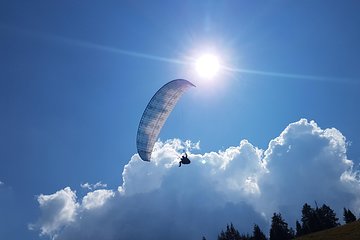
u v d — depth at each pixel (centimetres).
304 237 8850
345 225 8662
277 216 12200
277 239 11719
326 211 11950
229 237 13500
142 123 5419
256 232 12012
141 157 5569
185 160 4253
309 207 12112
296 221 12125
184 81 5438
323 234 8406
